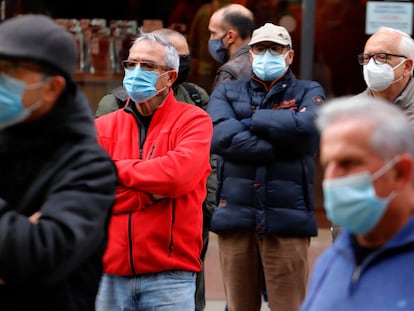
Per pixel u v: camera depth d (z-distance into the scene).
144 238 10.01
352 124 5.98
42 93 6.78
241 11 15.05
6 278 6.59
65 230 6.63
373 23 19.81
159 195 9.95
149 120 10.47
